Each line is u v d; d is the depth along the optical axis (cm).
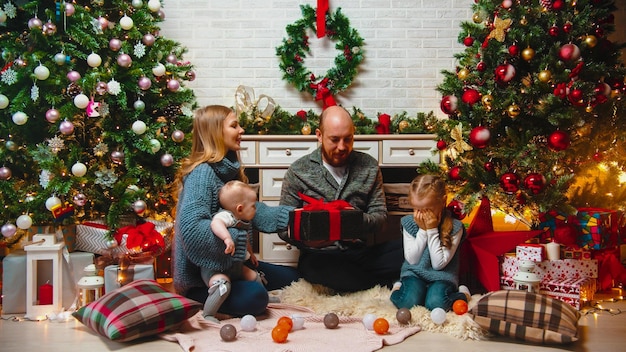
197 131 280
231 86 418
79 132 332
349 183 313
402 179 411
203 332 246
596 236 302
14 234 301
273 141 357
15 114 294
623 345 233
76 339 244
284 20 415
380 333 241
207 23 416
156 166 344
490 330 239
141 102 330
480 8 342
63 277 291
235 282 267
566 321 229
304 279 309
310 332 246
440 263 274
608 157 333
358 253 308
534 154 307
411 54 418
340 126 299
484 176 323
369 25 417
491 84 325
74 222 318
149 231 299
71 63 315
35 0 311
